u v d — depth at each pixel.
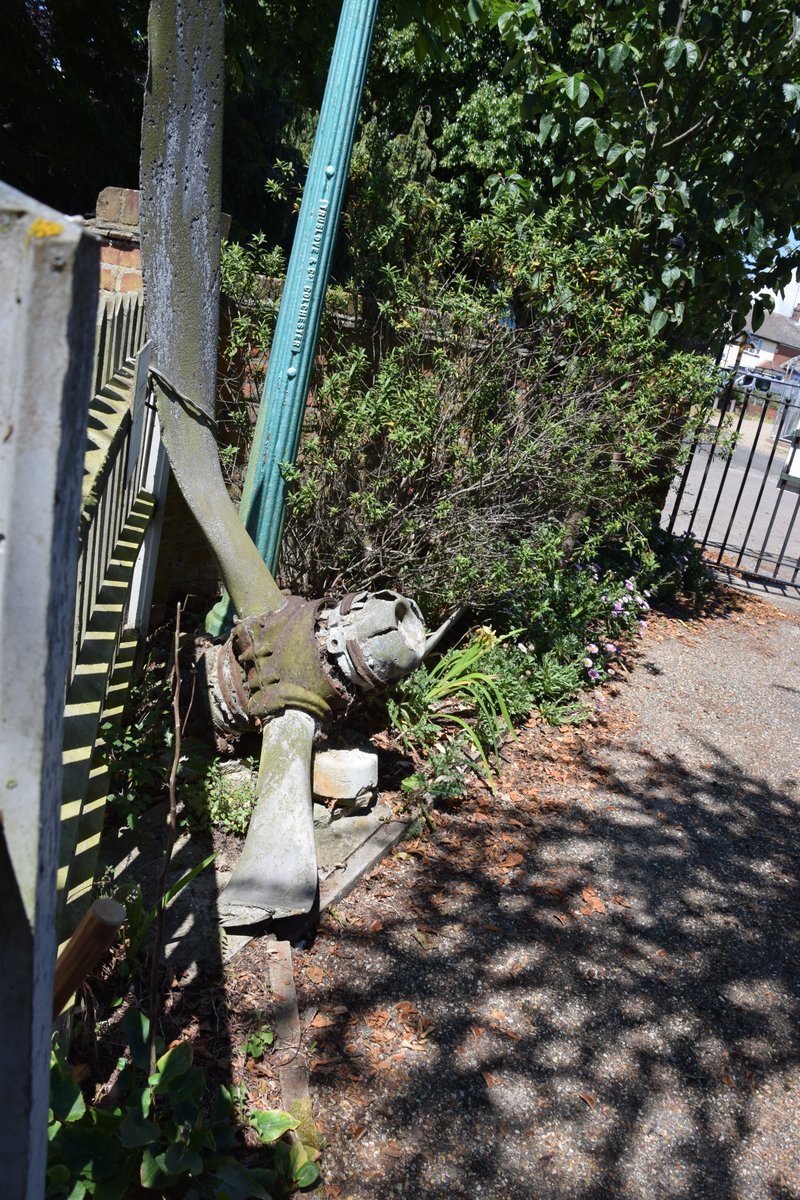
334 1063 2.53
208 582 5.10
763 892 3.80
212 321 3.70
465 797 4.07
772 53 5.80
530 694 4.98
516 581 5.00
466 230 5.27
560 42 8.96
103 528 2.90
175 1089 1.99
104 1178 1.84
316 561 4.92
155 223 3.46
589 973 3.10
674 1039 2.88
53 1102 1.86
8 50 8.39
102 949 1.26
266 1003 2.63
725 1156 2.48
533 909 3.39
